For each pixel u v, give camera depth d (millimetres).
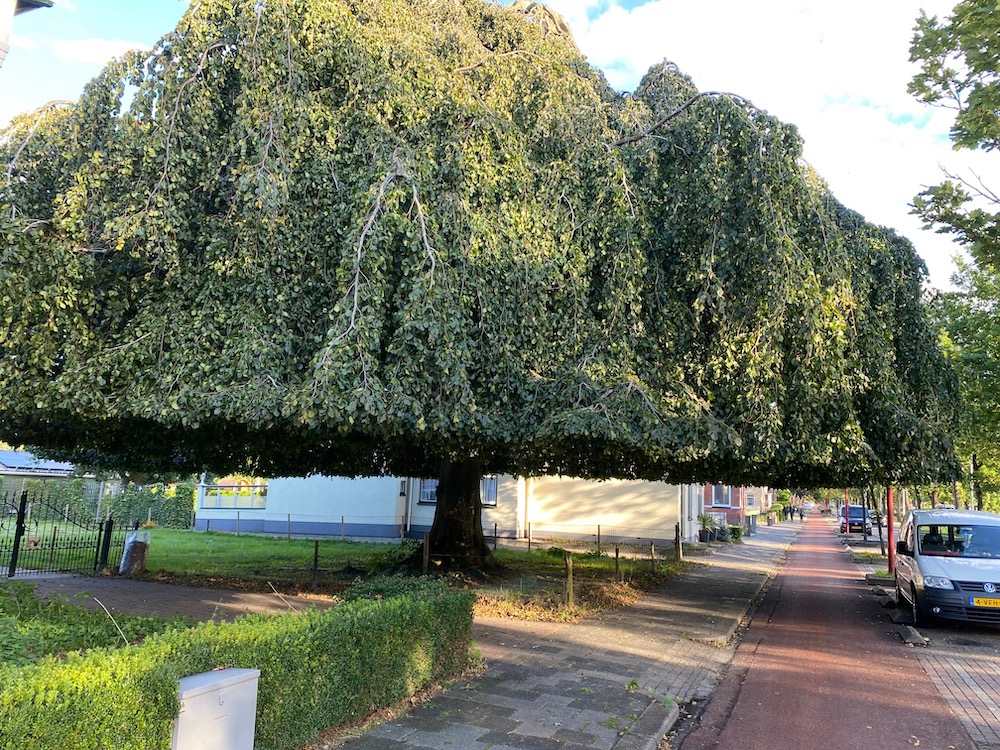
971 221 5289
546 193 10367
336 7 9625
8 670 3434
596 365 9109
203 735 3689
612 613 10945
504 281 9258
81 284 8141
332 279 8641
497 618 10008
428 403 8148
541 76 11266
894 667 8273
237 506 29094
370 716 5383
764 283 9188
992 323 15750
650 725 5641
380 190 8133
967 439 15117
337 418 7188
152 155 8117
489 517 26016
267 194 7715
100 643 6047
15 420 10219
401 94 9625
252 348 7715
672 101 13203
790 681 7566
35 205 9000
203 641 4133
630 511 24906
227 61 9219
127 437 11383
